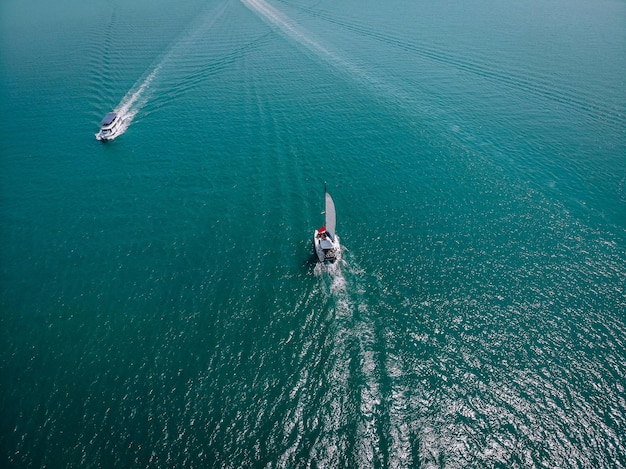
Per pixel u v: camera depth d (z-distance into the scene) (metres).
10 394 40.12
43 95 100.00
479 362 42.09
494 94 94.69
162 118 89.88
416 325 45.84
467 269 52.41
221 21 149.38
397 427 36.97
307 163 73.56
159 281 51.62
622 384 39.62
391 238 57.44
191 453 35.59
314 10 160.62
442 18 148.50
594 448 35.34
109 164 74.50
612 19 141.38
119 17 156.62
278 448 35.78
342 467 34.41
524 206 62.12
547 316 46.25
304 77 107.69
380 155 75.69
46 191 67.81
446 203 63.59
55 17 161.75
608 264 52.06
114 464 34.97
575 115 84.50
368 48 124.06
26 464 35.09
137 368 42.12
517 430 36.72
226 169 72.38
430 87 99.50
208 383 40.69
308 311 47.44
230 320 46.69
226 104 95.06
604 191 63.81
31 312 48.19
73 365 42.56
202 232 59.00
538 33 129.12
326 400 39.06
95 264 54.31
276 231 58.94
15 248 57.12
